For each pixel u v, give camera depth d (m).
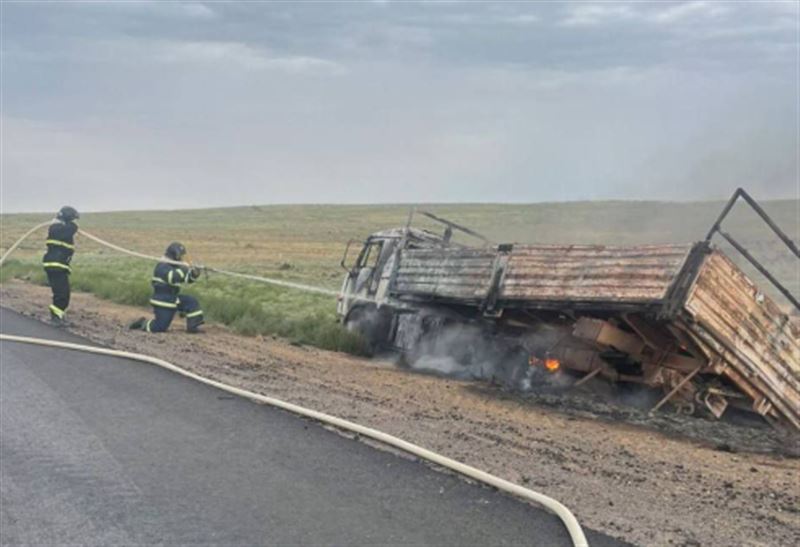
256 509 6.23
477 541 5.67
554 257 12.83
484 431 9.68
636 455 9.15
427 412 10.79
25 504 6.27
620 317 12.30
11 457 7.46
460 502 6.50
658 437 10.62
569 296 12.35
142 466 7.27
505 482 6.90
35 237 83.06
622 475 7.95
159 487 6.72
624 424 11.37
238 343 17.16
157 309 17.84
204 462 7.44
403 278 16.52
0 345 13.83
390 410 10.65
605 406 12.60
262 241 86.62
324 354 17.12
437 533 5.80
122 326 18.12
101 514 6.08
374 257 18.78
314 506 6.32
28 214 133.12
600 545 5.70
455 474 7.30
